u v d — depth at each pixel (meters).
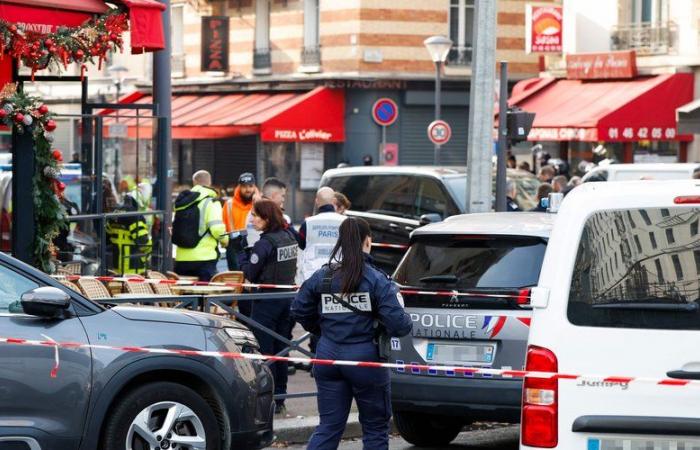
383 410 21.44
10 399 19.73
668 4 83.56
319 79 99.06
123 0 35.19
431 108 100.44
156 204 41.22
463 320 24.98
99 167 39.03
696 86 83.12
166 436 21.05
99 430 20.39
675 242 16.31
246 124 97.31
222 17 108.81
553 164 77.44
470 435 29.84
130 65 118.56
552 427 16.34
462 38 99.56
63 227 31.66
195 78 113.19
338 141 99.31
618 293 16.36
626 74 85.56
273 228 30.08
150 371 21.11
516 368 24.55
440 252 26.44
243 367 22.11
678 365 16.11
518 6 99.94
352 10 97.50
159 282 32.56
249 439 22.08
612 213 16.53
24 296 19.84
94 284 31.86
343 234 21.39
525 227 26.23
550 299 16.50
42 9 33.91
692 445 16.03
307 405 30.86
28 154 30.28
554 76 93.06
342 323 21.23
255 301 29.86
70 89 113.81
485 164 41.75
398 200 47.88
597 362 16.28
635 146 85.94
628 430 16.12
